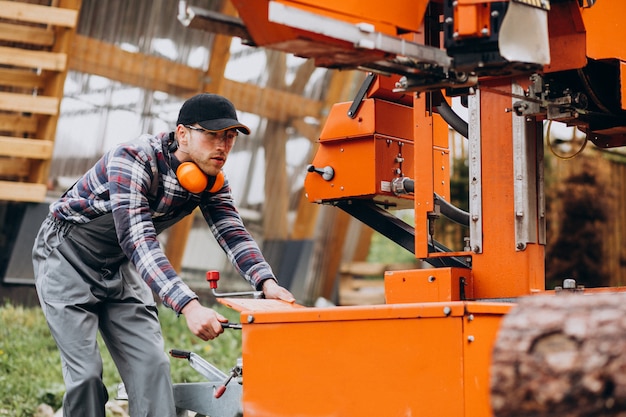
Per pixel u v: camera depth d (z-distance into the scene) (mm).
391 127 4398
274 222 10320
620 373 2215
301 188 10453
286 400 3299
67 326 4137
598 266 10977
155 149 4078
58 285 4188
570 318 2320
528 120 3836
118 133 9047
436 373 3012
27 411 6215
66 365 4129
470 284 3895
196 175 4016
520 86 3814
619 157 11070
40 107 8289
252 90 9656
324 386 3225
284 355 3316
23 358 7117
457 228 10555
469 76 3471
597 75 3951
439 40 3814
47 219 4328
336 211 10789
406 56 3225
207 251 9992
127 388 4207
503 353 2350
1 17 8156
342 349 3201
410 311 3066
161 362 4191
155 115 9195
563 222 10961
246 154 9875
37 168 8617
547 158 10930
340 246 10938
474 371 2990
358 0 3283
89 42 8594
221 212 4402
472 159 3926
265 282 4137
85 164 8984
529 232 3781
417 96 4039
